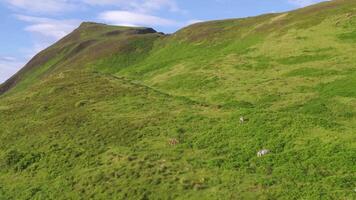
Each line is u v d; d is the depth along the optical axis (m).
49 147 42.66
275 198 28.22
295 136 36.44
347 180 29.00
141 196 31.44
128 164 36.00
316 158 32.44
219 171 32.97
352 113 47.00
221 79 67.19
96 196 33.00
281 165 32.50
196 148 37.72
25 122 50.47
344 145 33.50
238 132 38.91
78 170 37.41
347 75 58.28
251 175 31.70
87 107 51.19
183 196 30.53
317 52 69.62
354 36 72.25
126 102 51.56
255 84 62.16
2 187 37.97
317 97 53.28
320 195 27.56
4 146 45.50
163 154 37.19
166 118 44.72
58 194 34.72
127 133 42.41
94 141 42.03
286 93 56.53
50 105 54.12
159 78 77.50
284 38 80.31
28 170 39.78
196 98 61.06
